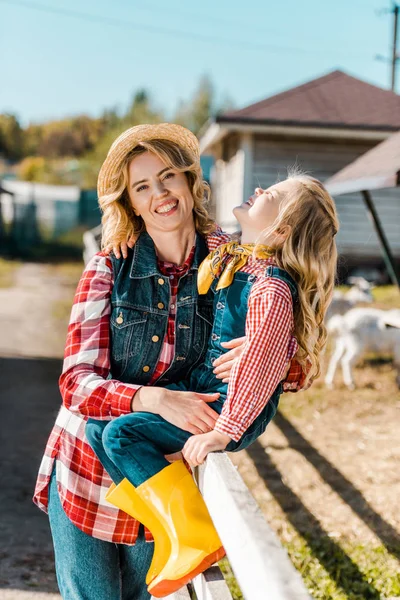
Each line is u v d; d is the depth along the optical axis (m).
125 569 2.08
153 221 1.96
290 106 15.39
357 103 15.70
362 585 3.34
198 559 1.55
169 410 1.71
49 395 7.32
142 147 1.96
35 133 77.50
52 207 36.28
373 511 4.15
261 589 1.06
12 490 4.74
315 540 3.82
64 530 1.95
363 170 5.72
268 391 1.66
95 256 1.99
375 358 7.91
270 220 1.86
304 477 4.68
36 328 11.11
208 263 1.91
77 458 1.94
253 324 1.70
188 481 1.68
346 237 15.52
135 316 1.90
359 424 5.78
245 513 1.23
